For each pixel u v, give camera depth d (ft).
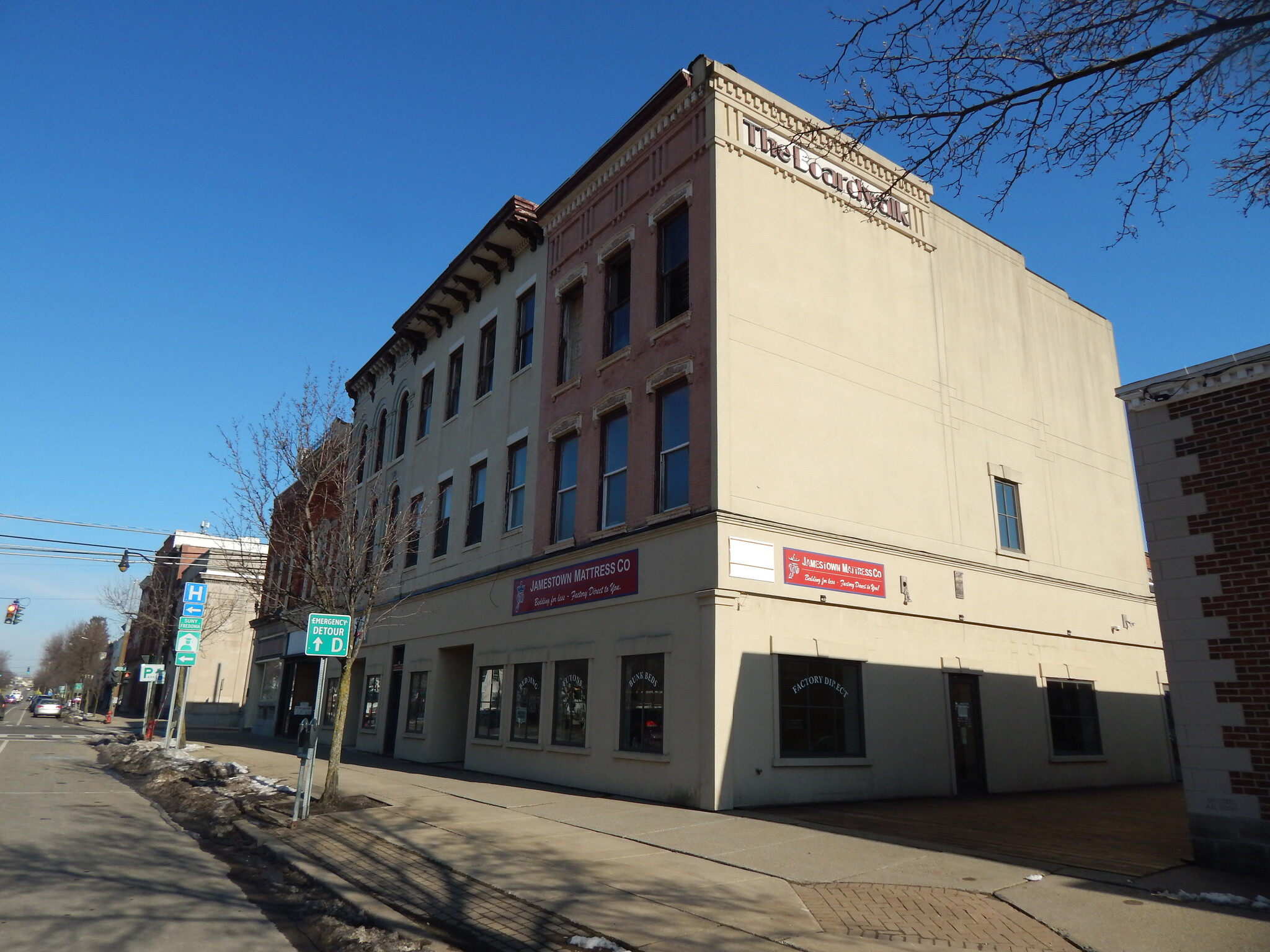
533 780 51.93
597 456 53.11
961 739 51.37
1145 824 37.06
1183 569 29.07
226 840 35.27
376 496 75.61
